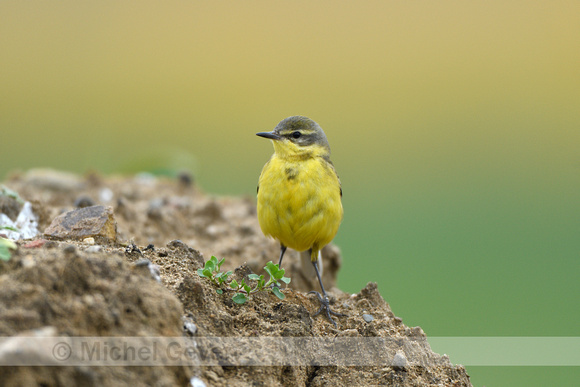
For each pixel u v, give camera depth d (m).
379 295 7.40
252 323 5.78
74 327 4.36
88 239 6.77
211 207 11.73
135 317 4.63
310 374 5.82
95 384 4.09
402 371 6.00
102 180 13.58
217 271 6.15
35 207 8.87
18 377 3.86
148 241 10.16
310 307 6.87
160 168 16.06
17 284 4.45
